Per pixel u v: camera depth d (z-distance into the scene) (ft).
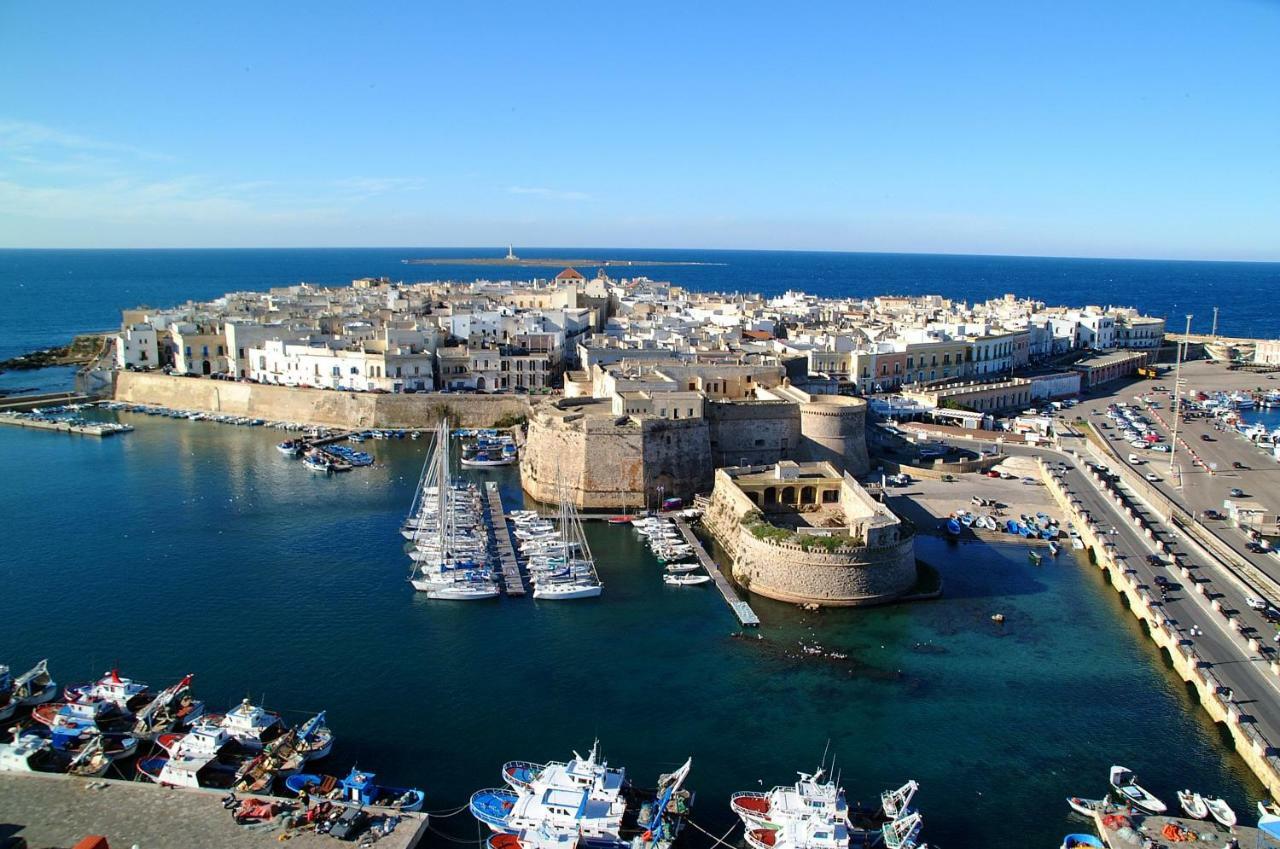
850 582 356.38
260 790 231.30
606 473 483.10
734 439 517.55
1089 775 248.73
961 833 225.56
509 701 282.97
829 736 266.16
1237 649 301.43
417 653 313.53
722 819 230.68
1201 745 262.26
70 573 380.58
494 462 579.89
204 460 586.86
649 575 390.21
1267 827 219.00
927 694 290.56
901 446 586.45
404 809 227.40
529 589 372.99
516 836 220.84
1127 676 302.45
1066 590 374.02
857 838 220.43
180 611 343.26
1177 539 410.52
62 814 218.59
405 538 429.79
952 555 412.57
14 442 636.07
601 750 257.34
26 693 275.39
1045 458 558.56
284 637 323.37
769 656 315.37
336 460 577.43
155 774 240.32
